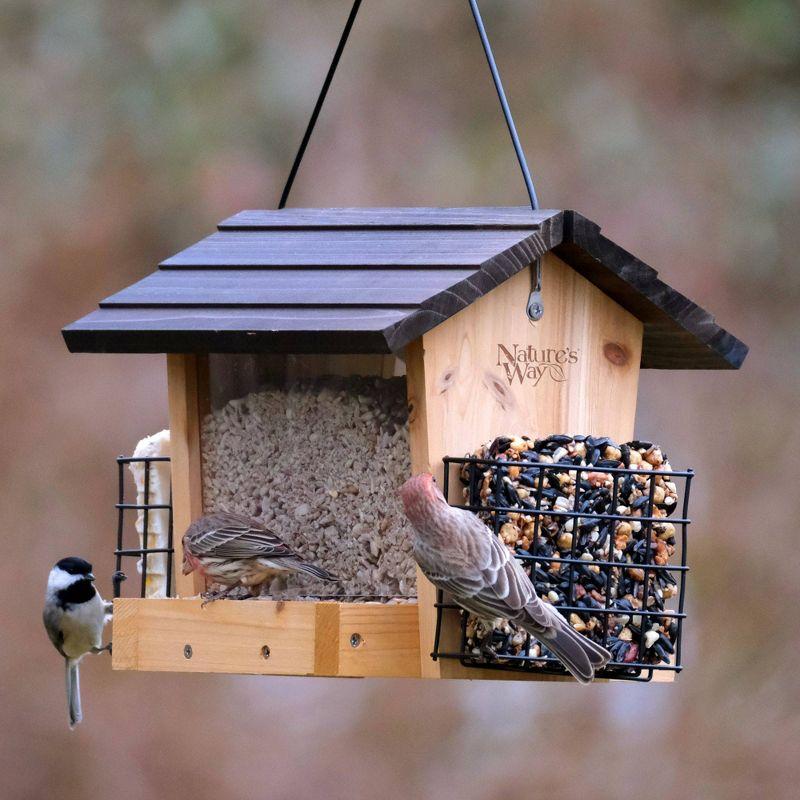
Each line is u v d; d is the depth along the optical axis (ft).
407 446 26.73
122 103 51.96
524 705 48.03
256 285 26.66
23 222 51.62
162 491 30.63
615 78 53.16
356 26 52.65
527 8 53.21
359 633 25.25
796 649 47.42
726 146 52.80
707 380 50.08
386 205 51.52
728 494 48.91
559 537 25.62
